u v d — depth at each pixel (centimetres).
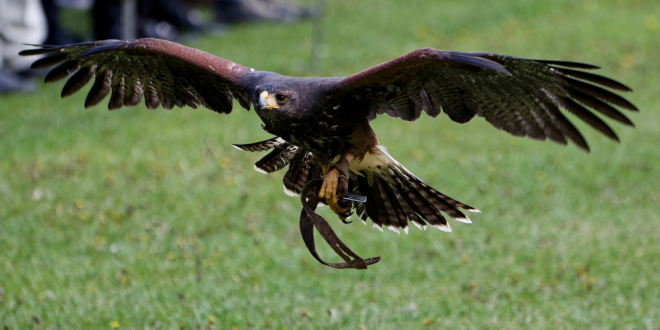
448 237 1350
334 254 1287
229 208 1461
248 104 918
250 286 1174
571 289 1174
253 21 2922
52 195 1510
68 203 1477
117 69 947
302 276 1215
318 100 804
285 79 819
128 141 1812
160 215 1429
